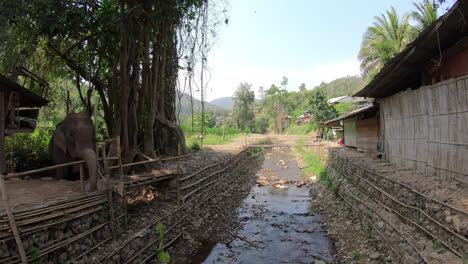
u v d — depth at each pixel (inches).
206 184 442.3
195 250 312.0
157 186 359.6
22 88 327.6
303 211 461.1
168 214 311.7
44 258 178.5
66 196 210.5
